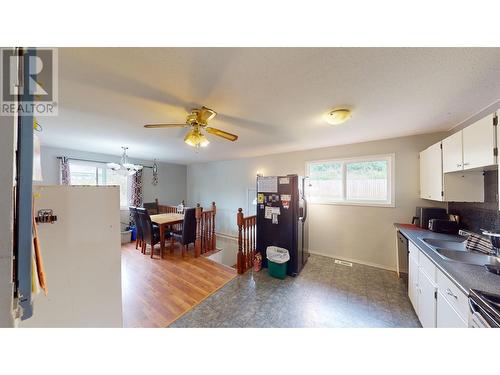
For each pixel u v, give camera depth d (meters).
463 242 1.90
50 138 3.13
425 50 1.11
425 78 1.39
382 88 1.53
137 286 2.55
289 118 2.19
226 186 5.54
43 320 1.12
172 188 6.14
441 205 2.72
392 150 3.06
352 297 2.30
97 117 2.16
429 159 2.44
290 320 1.91
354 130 2.65
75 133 2.82
